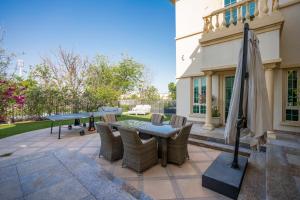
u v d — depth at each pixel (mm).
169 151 3832
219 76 7543
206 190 2771
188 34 8570
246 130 3508
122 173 3406
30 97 10000
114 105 14094
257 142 3121
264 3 5055
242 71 2834
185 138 3795
